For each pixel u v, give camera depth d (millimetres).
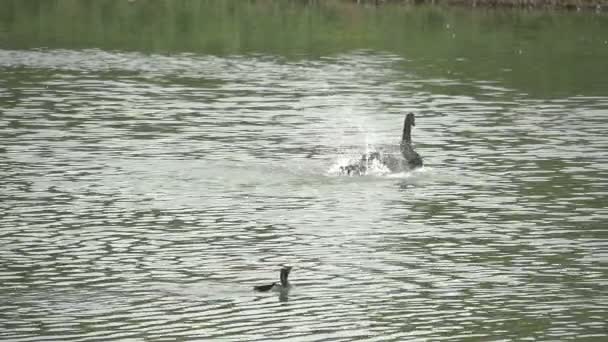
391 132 51844
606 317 27406
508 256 32500
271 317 27094
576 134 51125
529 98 61688
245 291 29031
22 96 60156
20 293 28625
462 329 26516
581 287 29734
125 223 35531
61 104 57812
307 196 39344
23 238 33656
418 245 33531
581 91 64188
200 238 33969
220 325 26500
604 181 41812
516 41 85438
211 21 96250
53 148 46531
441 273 30875
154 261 31547
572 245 33656
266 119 54688
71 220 35719
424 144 48750
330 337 25812
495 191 40281
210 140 49031
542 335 26125
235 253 32438
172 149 46812
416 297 28781
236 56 79812
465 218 36688
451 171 43531
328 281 30000
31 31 90000
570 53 79562
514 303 28391
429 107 58656
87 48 82188
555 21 95938
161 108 57344
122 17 98062
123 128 51438
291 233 34656
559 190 40438
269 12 100875
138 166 43531
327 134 51062
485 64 74812
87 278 29922
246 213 36938
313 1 106938
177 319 26859
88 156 45125
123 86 64750
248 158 45406
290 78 69062
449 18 97188
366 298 28656
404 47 83562
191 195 39219
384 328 26453
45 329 26094
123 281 29688
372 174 42969
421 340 25703
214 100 60281
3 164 43406
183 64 75250
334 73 71250
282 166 44000
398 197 39375
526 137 50312
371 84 66750
